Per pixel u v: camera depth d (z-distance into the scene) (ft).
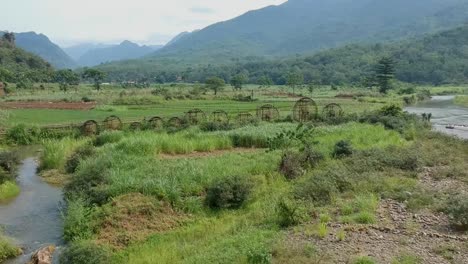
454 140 108.68
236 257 39.06
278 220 49.85
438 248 39.45
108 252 46.42
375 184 61.36
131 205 58.54
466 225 44.75
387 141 100.12
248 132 103.71
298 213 49.47
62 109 197.88
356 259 36.73
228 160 79.77
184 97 275.18
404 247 40.09
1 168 81.71
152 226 55.62
